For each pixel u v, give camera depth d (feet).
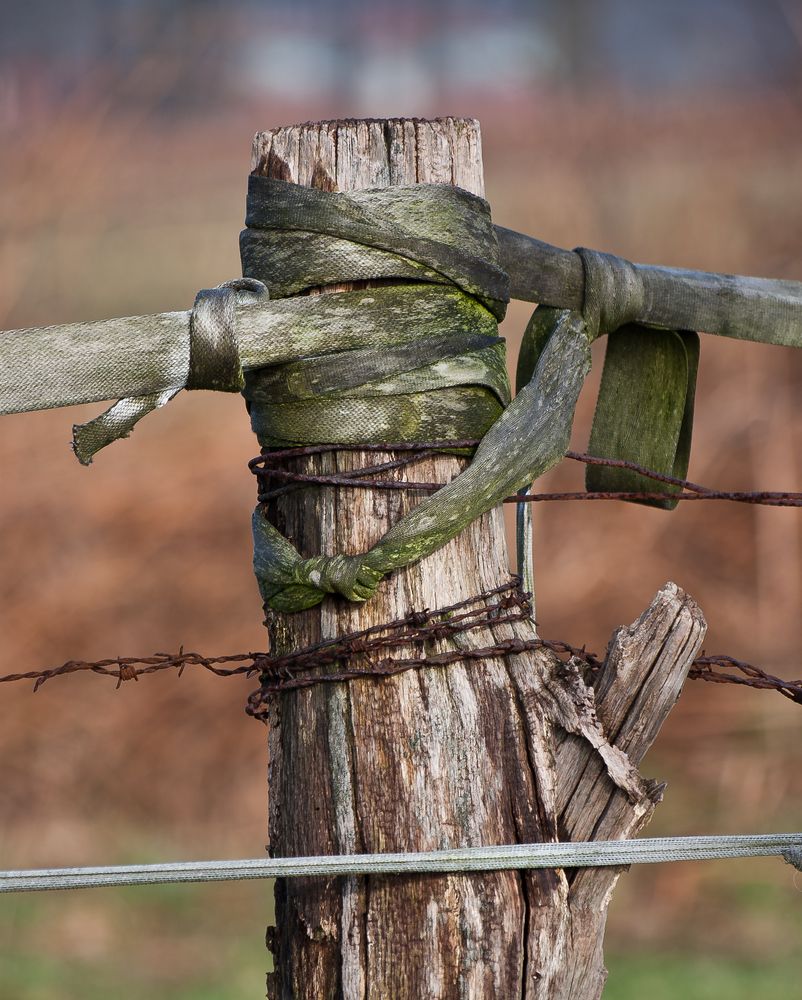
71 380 22.38
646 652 23.41
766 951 60.85
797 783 75.87
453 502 22.99
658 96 172.86
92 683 81.66
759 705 80.23
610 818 22.97
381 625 23.18
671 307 27.27
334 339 23.03
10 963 62.28
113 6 167.73
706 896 66.39
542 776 22.88
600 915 22.88
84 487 87.76
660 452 28.60
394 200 23.20
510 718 23.12
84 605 83.30
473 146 24.02
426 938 22.33
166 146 168.76
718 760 77.97
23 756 79.61
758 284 27.99
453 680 23.15
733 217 116.78
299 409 23.35
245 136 189.37
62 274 117.08
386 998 22.34
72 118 125.59
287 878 23.50
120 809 77.87
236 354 22.65
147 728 80.38
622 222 119.03
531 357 26.99
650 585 85.76
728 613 85.35
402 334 23.17
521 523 26.02
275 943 24.07
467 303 23.52
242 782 78.43
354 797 22.81
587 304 26.37
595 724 23.00
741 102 155.12
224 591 84.48
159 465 90.27
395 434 23.27
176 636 83.10
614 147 138.62
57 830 76.02
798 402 93.25
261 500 24.63
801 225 114.93
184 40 142.92
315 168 23.52
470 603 23.47
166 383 22.70
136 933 64.90
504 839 22.66
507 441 23.36
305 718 23.50
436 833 22.59
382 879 22.52
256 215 23.77
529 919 22.39
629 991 57.88
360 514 23.40
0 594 83.87
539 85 224.33
